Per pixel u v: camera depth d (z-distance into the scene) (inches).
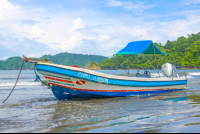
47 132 179.3
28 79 1268.5
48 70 311.4
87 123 205.0
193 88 544.4
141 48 418.6
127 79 372.5
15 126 196.5
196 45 7632.9
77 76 319.9
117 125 198.2
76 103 315.3
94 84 339.3
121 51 440.5
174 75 495.5
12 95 428.8
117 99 354.3
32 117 230.2
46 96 409.1
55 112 253.9
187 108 273.9
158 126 194.9
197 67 6594.5
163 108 274.8
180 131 181.2
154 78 422.3
